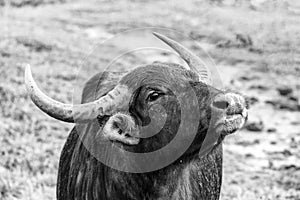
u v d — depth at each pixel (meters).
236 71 40.94
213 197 14.59
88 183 13.11
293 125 31.23
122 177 12.65
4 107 30.52
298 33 47.31
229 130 12.02
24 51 42.03
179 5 56.94
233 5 55.78
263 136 29.39
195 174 13.52
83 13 55.97
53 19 53.41
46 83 35.34
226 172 25.08
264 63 42.19
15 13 54.53
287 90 36.56
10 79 35.38
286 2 54.38
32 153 24.88
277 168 25.62
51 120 29.55
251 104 34.19
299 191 23.16
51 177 22.44
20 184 21.75
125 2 59.09
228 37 47.34
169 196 12.93
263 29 48.66
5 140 26.30
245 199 21.83
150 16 54.91
